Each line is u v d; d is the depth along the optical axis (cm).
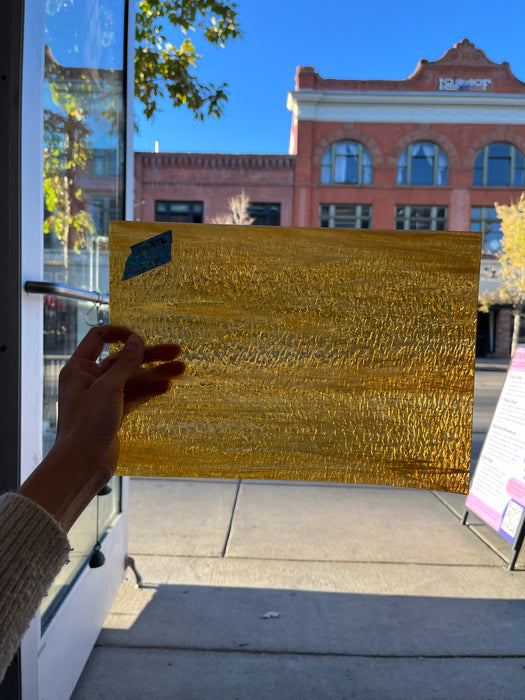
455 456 61
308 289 61
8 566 37
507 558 303
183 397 61
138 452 61
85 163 205
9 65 131
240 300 61
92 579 212
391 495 405
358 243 61
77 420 47
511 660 214
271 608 248
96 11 211
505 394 353
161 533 328
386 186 2306
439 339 61
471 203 2316
